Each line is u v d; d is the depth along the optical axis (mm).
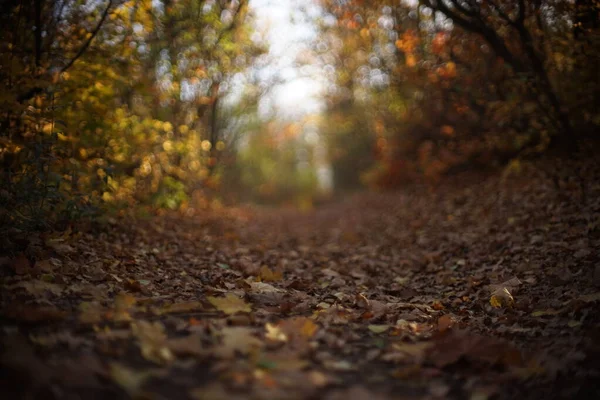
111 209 2016
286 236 3211
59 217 1693
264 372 816
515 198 2621
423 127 4207
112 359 831
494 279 1646
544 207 2307
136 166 2389
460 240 2295
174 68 2705
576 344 1042
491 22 2326
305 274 1897
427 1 2322
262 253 2320
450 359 929
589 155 2484
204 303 1203
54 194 1526
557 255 1730
